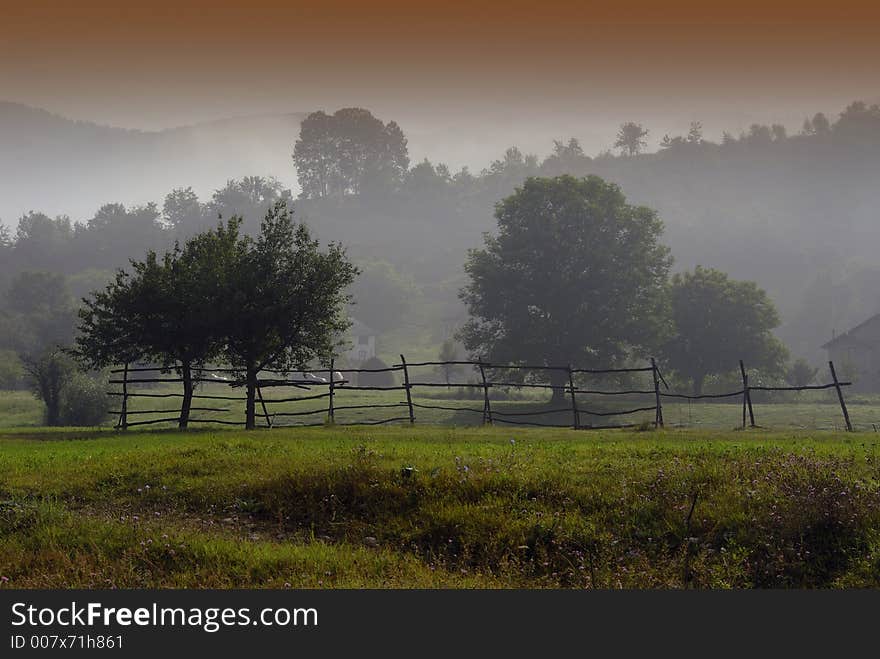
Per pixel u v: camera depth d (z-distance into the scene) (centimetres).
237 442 2414
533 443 2378
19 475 1948
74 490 1825
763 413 6253
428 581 1239
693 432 2928
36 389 6931
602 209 7431
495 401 7688
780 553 1334
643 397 7775
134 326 3903
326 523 1592
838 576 1288
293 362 4125
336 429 3266
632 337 7294
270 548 1395
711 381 8775
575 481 1636
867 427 5156
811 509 1409
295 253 4066
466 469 1683
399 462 1825
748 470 1675
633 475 1666
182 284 3903
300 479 1728
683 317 8269
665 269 7875
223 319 3834
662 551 1374
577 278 7350
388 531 1509
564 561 1366
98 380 6775
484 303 7606
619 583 1248
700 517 1441
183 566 1302
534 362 7319
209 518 1633
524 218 7550
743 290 8375
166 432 3419
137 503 1748
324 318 4000
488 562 1378
